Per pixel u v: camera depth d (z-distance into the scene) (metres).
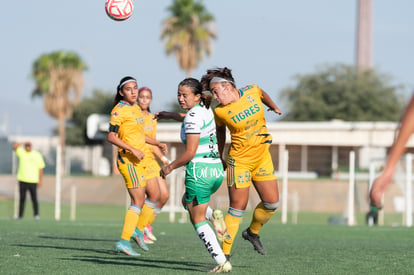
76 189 87.12
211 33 123.06
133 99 18.78
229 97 14.45
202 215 14.44
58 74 136.62
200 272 14.09
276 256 18.06
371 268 15.36
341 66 146.25
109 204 81.38
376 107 139.88
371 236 28.36
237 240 24.02
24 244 20.36
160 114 19.02
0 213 63.91
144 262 16.09
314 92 144.88
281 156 80.06
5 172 89.62
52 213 65.06
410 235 29.09
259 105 14.69
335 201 75.19
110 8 20.64
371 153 93.50
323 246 21.98
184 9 121.06
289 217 62.59
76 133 153.50
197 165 14.30
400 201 66.88
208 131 14.40
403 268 15.41
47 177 92.31
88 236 24.88
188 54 121.00
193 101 14.63
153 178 20.50
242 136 14.59
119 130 18.75
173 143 88.69
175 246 20.94
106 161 111.75
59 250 18.64
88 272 13.80
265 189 15.19
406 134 4.17
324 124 94.62
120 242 17.91
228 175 14.91
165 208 49.56
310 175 91.38
